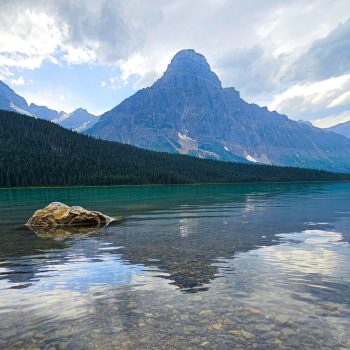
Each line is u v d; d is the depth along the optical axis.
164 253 14.88
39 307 8.48
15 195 84.75
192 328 7.11
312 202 48.47
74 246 17.11
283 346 6.30
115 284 10.38
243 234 20.08
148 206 44.72
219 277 10.94
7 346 6.45
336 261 12.91
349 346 6.29
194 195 74.81
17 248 16.72
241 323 7.32
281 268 11.98
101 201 57.16
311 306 8.27
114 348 6.32
